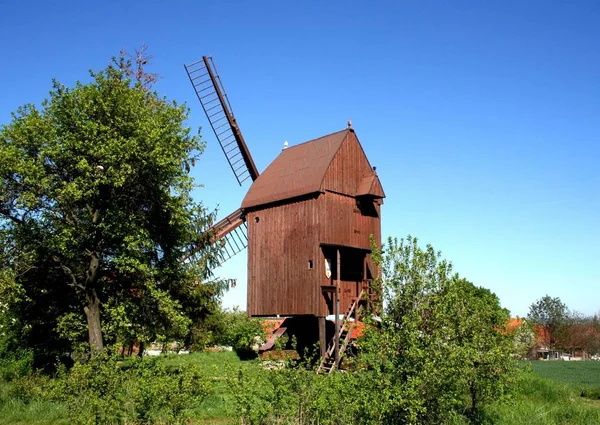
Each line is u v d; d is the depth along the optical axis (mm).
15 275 23391
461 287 13242
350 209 33750
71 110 23953
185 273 28484
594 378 40781
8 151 21984
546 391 24719
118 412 13570
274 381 13203
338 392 12945
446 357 12469
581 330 96062
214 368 14734
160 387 13500
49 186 22812
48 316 26844
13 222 23719
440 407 12625
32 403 19391
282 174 35688
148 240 24891
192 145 27297
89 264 26344
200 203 29000
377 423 12125
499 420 18234
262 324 45969
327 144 34656
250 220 35844
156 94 28781
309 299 31453
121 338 25906
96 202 24641
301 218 32750
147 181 25438
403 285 12875
